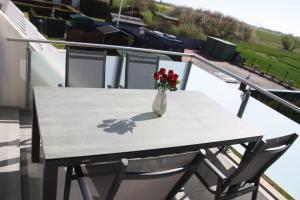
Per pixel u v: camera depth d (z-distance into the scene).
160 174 1.37
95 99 2.16
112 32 11.18
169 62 3.53
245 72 18.22
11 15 4.58
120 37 11.34
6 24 2.79
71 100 2.05
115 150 1.54
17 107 3.12
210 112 2.39
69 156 1.40
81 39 10.93
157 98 2.07
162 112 2.09
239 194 2.06
